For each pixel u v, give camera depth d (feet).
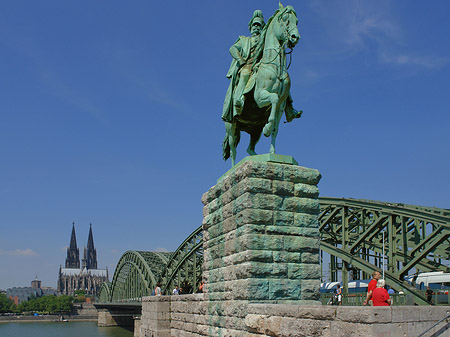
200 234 198.29
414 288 107.24
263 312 42.29
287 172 50.49
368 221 146.20
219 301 55.31
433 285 118.93
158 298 101.14
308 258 49.37
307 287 48.55
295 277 48.44
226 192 54.90
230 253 52.65
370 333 29.68
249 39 59.21
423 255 108.78
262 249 47.96
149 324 107.04
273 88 52.37
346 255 128.57
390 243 119.75
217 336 55.57
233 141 61.16
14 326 546.67
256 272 47.11
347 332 31.48
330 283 143.33
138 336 204.33
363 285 127.34
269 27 55.06
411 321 30.71
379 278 47.14
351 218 157.99
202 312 62.64
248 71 57.36
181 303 77.51
